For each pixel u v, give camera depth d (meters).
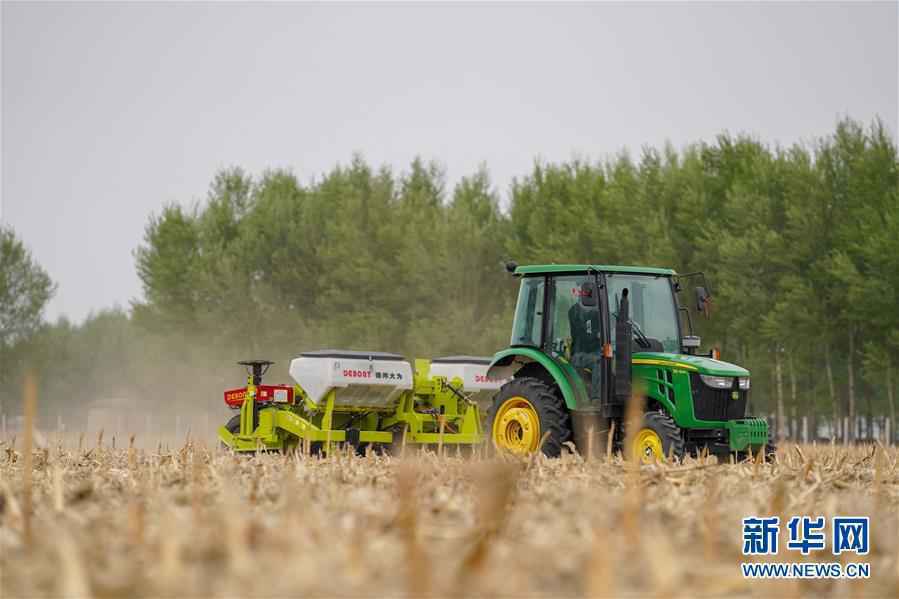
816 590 18.89
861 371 162.12
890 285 146.50
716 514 22.28
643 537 19.17
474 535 19.14
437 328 186.12
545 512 22.12
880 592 18.53
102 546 17.55
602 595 15.02
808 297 152.38
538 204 193.12
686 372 51.12
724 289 153.88
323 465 39.12
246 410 64.25
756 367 159.12
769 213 158.75
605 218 176.62
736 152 175.62
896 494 31.61
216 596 14.44
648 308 55.03
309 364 62.88
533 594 15.32
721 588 16.95
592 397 52.91
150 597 14.51
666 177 173.38
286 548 16.81
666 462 40.78
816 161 160.88
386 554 17.08
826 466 40.28
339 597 14.58
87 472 35.41
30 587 15.23
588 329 53.88
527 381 54.62
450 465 37.22
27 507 19.75
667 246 162.50
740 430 51.06
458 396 66.00
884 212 151.38
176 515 20.89
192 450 45.19
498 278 194.50
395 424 65.50
